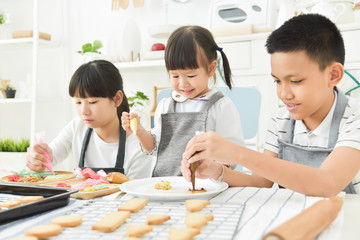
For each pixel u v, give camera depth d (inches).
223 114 48.6
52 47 113.9
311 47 29.3
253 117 65.0
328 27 31.2
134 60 95.8
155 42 102.3
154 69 101.9
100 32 109.2
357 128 32.4
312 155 37.5
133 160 53.2
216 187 32.7
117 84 52.2
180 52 42.4
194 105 50.8
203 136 29.4
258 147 81.1
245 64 80.9
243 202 26.7
